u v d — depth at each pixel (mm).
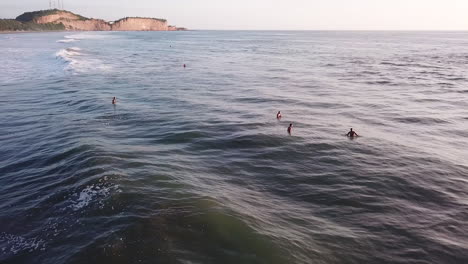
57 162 14039
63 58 51188
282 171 14055
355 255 8758
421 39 174500
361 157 15789
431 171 14375
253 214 10352
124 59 60344
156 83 35250
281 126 20391
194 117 22000
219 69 48750
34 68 42719
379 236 9633
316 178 13453
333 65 55938
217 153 15898
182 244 8641
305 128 20078
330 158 15578
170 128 19484
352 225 10156
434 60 65625
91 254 8258
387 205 11430
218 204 10672
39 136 17594
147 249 8398
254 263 8141
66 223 9617
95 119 21000
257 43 131875
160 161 14430
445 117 23438
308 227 9930
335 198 11828
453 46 113375
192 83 35750
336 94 30953
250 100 27812
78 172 12836
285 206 11180
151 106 24859
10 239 9047
